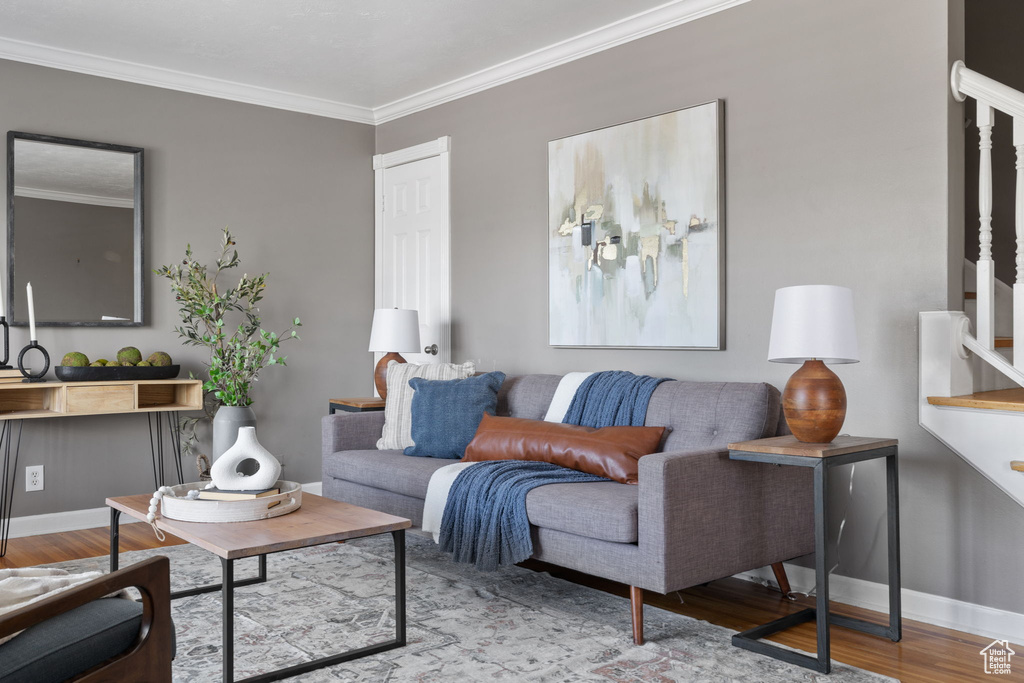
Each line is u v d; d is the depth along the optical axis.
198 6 3.70
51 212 4.25
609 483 2.99
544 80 4.32
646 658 2.48
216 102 4.81
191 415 4.71
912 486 2.95
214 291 4.54
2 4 3.66
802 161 3.26
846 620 2.81
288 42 4.15
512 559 2.91
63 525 4.28
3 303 4.09
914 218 2.95
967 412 2.77
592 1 3.64
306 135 5.17
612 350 3.98
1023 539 2.69
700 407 3.14
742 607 3.04
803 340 2.54
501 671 2.38
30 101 4.20
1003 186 4.02
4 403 4.10
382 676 2.34
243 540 2.31
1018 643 2.68
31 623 1.33
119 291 4.45
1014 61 4.13
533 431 3.36
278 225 5.05
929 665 2.46
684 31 3.67
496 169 4.60
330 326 5.26
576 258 4.09
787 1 3.31
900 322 2.98
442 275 4.95
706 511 2.63
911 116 2.95
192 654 2.50
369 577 3.36
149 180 4.57
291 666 2.39
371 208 5.45
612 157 3.92
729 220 3.50
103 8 3.72
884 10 3.02
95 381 4.09
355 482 3.78
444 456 3.70
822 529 2.39
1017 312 2.74
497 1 3.64
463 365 4.12
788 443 2.61
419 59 4.40
